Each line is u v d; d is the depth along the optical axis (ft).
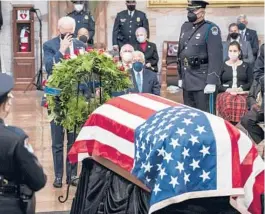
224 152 12.45
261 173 12.68
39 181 12.34
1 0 47.14
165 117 13.29
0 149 12.09
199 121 12.78
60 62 19.57
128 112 14.65
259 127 24.17
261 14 48.65
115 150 14.38
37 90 46.55
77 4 42.96
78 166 25.11
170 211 12.91
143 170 12.66
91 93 18.85
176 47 46.78
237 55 28.60
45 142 29.78
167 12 48.37
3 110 12.48
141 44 40.65
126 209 14.28
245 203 12.75
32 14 46.68
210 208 12.93
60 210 20.35
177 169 12.28
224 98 27.40
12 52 47.42
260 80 23.88
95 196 15.75
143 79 23.71
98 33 47.50
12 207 12.30
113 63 18.80
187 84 26.81
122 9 47.91
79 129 19.11
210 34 26.32
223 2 48.24
